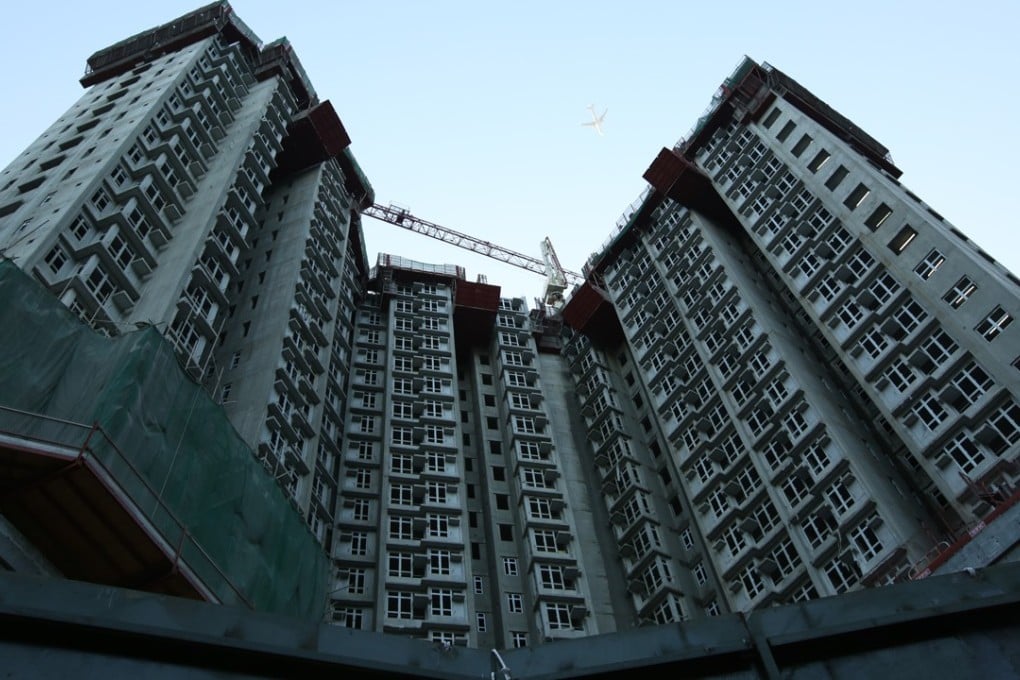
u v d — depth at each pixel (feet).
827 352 205.46
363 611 180.96
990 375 147.64
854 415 187.32
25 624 20.92
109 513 76.13
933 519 158.20
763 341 200.03
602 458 243.40
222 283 169.89
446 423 232.32
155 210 162.40
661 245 267.18
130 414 86.17
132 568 80.48
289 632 23.36
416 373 251.80
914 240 172.86
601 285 299.38
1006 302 149.69
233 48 242.17
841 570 155.94
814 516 166.30
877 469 167.02
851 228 189.06
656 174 260.83
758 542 178.91
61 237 136.56
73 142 185.26
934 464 149.07
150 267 152.97
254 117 222.48
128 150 167.94
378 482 213.46
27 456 70.69
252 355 183.21
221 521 95.50
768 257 210.38
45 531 77.56
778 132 229.45
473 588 192.24
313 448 180.75
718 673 23.58
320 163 265.54
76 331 92.17
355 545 194.18
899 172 242.78
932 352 159.22
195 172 187.42
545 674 23.90
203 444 97.60
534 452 240.12
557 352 308.60
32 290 88.89
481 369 283.79
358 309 282.97
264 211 247.70
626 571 211.41
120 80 223.71
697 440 209.87
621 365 281.33
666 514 220.02
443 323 279.90
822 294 190.19
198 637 21.81
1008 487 135.33
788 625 24.53
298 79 273.13
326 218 250.57
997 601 23.31
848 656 23.26
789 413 183.42
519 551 214.69
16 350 84.64
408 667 23.50
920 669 22.61
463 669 24.20
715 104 267.39
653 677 23.68
